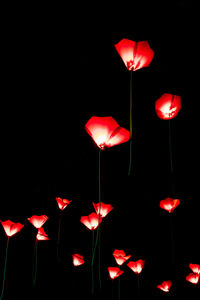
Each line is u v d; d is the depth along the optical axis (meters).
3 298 5.95
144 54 2.28
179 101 2.44
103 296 7.06
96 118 2.26
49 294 6.55
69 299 6.62
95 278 7.26
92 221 4.89
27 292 6.32
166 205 4.59
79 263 6.51
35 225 5.74
